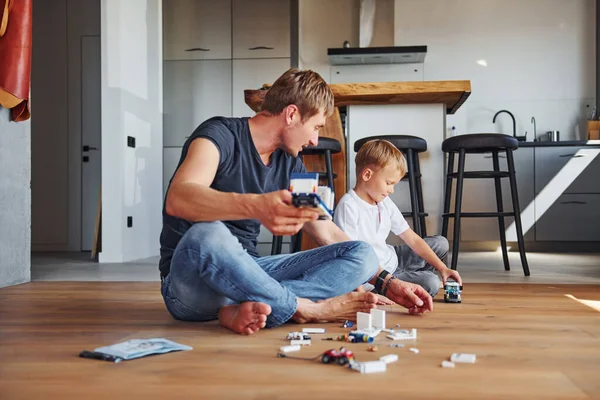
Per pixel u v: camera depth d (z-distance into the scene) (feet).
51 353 4.48
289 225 4.12
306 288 5.50
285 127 5.27
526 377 3.74
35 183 19.86
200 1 19.69
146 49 16.99
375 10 20.45
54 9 19.75
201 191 4.38
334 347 4.59
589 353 4.43
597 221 17.89
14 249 9.67
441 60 20.04
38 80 19.84
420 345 4.70
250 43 19.63
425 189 12.17
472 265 13.30
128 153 15.38
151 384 3.58
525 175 18.19
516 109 19.81
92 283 9.78
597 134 18.67
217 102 19.71
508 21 19.80
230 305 5.22
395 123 12.21
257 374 3.80
